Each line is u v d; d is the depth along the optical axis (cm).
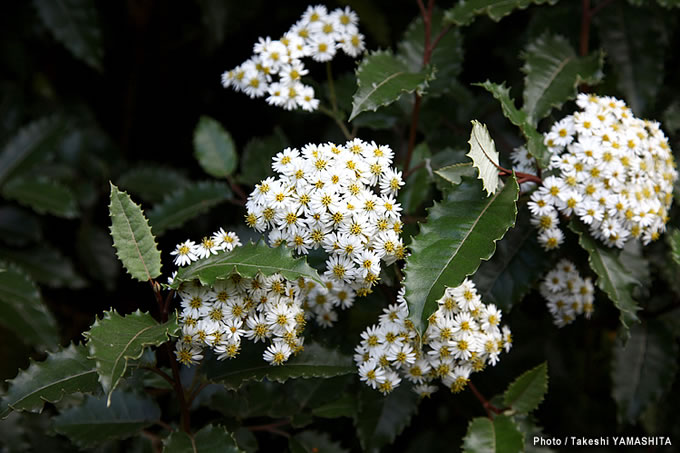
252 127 95
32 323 84
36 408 71
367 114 83
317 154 73
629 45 84
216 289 72
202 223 90
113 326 69
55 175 91
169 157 98
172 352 72
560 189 75
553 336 85
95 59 90
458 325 73
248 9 90
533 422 77
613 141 76
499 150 84
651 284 83
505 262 77
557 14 85
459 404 81
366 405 77
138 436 77
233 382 73
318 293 75
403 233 77
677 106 83
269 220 73
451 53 82
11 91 93
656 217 77
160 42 96
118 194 71
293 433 81
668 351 82
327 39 79
